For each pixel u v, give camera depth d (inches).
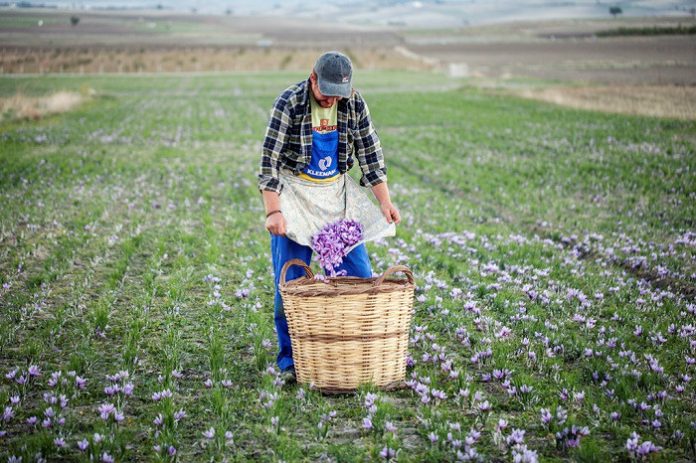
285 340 199.5
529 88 1716.3
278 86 1959.9
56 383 182.5
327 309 177.8
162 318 239.6
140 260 314.2
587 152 676.7
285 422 166.7
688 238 359.6
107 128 923.4
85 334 222.2
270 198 182.1
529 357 203.5
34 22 6540.4
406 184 523.5
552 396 179.2
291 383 190.4
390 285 180.7
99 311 233.0
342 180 194.7
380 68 3065.9
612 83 1811.0
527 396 178.2
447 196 485.1
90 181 514.9
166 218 399.5
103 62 3034.0
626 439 158.7
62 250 320.5
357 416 171.3
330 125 185.2
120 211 418.0
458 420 167.6
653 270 303.7
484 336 221.6
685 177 526.6
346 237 186.5
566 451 154.7
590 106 1186.6
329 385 183.9
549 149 709.3
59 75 2479.1
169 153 687.1
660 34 4323.3
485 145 749.3
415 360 207.2
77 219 384.5
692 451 153.6
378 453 152.4
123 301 258.2
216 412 170.6
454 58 3676.2
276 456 151.7
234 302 258.8
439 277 288.5
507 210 442.0
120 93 1700.3
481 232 372.5
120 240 341.1
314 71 177.5
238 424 166.9
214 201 454.3
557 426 161.0
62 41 4549.7
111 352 210.5
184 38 5880.9
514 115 1083.9
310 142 183.5
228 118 1093.1
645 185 507.8
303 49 4293.8
